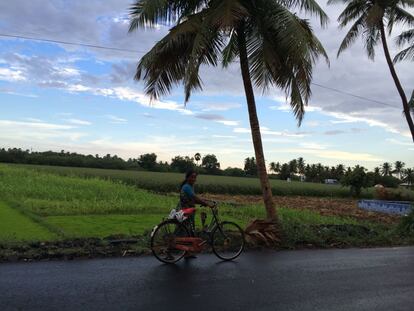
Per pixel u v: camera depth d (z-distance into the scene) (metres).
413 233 15.72
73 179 32.56
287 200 37.22
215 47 13.32
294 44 12.17
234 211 21.16
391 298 7.39
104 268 8.92
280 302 6.98
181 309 6.49
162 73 13.51
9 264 8.98
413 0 23.86
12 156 75.62
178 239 9.76
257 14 13.02
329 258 11.06
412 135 24.83
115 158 87.00
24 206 17.17
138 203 20.19
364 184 47.19
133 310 6.39
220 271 9.06
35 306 6.43
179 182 40.28
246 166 100.44
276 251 11.89
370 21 23.20
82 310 6.32
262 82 14.30
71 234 12.14
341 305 6.91
